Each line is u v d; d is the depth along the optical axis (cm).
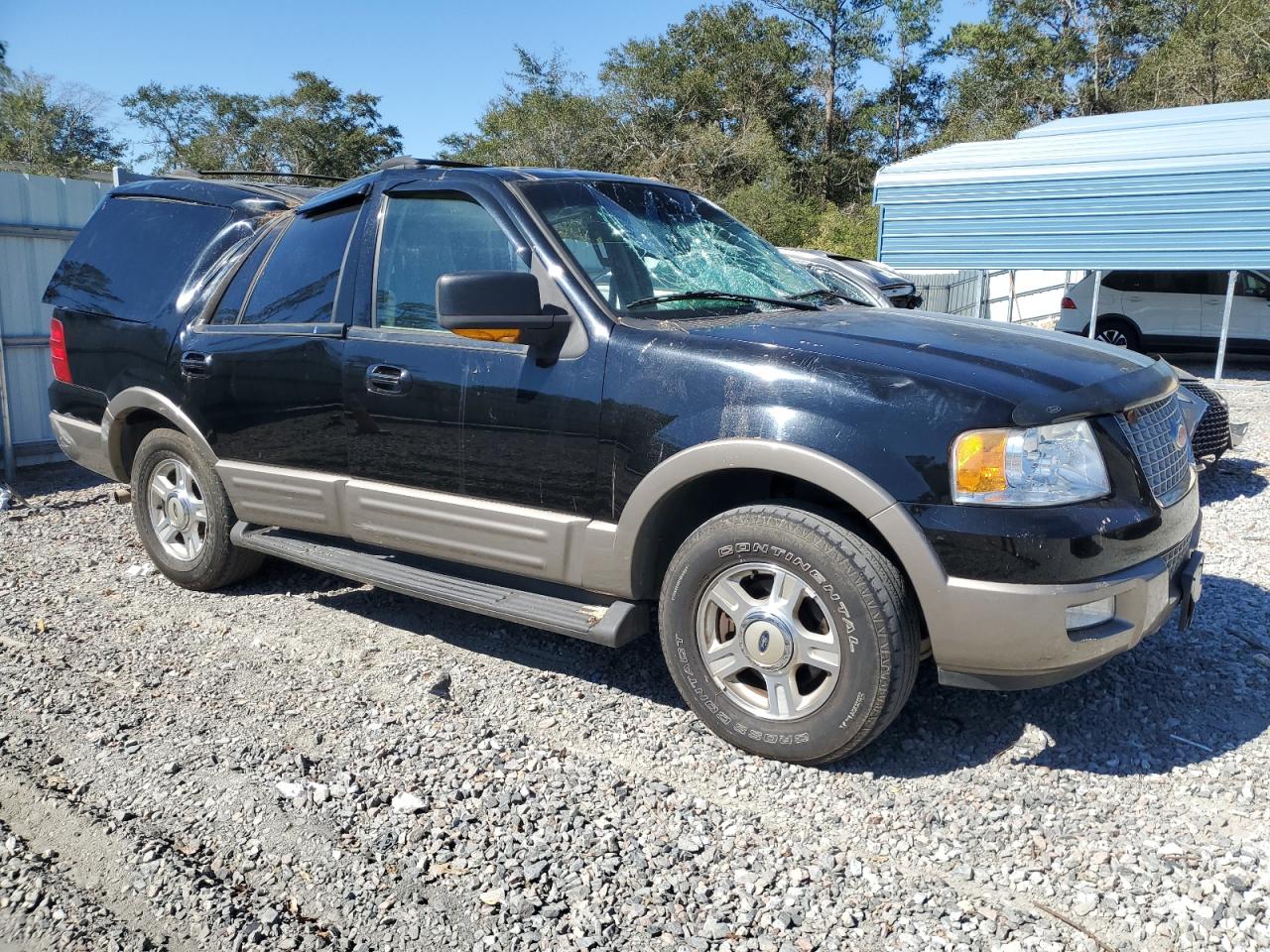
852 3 5356
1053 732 344
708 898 254
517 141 4738
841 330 335
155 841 276
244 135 6488
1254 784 310
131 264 512
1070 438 291
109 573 521
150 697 370
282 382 422
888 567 296
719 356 319
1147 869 265
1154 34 4638
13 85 5391
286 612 462
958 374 297
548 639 430
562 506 348
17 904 250
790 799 302
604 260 367
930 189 1309
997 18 5175
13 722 348
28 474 769
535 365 350
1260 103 1355
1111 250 1209
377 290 402
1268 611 454
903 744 334
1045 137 1413
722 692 327
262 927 241
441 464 375
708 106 5097
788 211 4094
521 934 239
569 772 315
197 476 468
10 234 749
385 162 429
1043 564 280
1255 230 1123
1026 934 240
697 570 322
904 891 257
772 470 303
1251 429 932
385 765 318
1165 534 311
